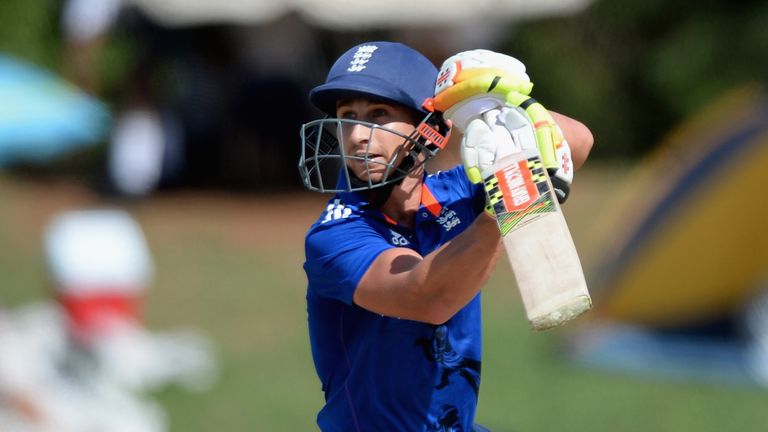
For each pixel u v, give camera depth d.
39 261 47.75
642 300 38.72
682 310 38.47
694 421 33.50
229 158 57.12
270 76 55.72
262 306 42.91
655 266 38.81
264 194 55.97
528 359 38.09
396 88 12.21
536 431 32.72
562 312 10.72
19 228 51.41
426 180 12.88
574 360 37.78
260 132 56.34
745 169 38.53
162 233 49.53
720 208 38.31
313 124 12.32
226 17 52.47
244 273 45.75
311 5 53.03
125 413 31.88
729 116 40.88
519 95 11.36
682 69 71.81
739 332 37.97
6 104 44.34
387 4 54.12
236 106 56.06
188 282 44.97
